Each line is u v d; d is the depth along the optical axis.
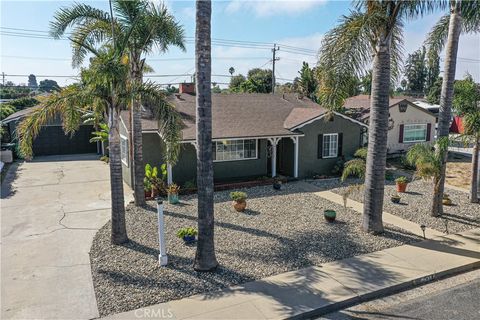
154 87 9.87
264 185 16.72
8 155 22.33
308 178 18.23
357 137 19.30
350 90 9.55
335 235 10.33
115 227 9.66
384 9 9.45
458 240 9.97
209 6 7.27
